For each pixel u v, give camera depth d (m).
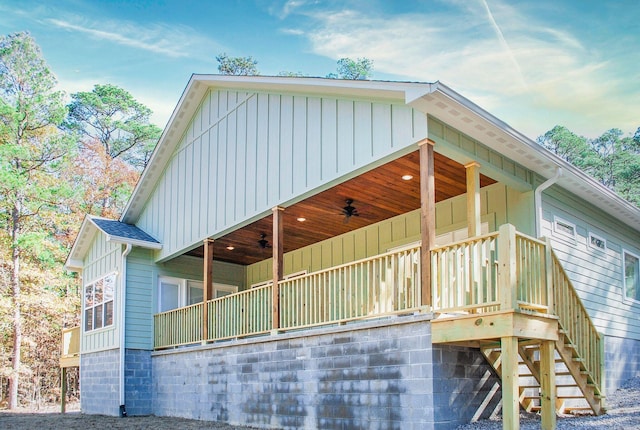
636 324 12.64
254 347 10.52
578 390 9.69
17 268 22.77
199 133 13.70
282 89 10.89
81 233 16.39
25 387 24.34
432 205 7.75
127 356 13.98
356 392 8.19
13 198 23.00
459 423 7.35
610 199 11.27
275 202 10.77
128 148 33.12
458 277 7.30
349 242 13.00
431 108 7.74
